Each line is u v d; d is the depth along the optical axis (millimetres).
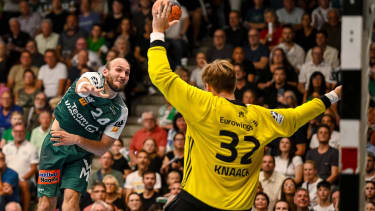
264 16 15000
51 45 15562
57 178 6500
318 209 9805
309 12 15125
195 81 13320
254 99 11883
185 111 4371
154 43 4445
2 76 14984
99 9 16594
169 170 11062
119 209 10711
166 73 4352
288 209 9547
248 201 4473
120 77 5875
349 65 3891
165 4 4500
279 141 10836
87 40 15102
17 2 17422
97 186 10414
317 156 10758
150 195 10555
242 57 13250
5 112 13461
